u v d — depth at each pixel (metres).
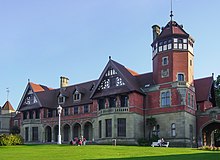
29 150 33.56
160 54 54.19
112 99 55.62
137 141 51.38
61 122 64.19
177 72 52.50
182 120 50.19
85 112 61.69
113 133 51.88
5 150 33.88
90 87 64.38
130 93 53.06
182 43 53.50
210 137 55.78
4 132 80.12
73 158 26.27
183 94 51.06
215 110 52.25
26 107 68.50
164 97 52.69
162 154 30.20
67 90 68.00
